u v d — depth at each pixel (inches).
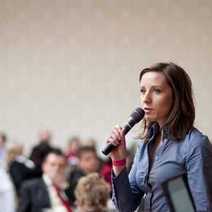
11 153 476.1
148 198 141.4
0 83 719.7
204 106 646.5
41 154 351.9
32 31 713.6
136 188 147.5
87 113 693.9
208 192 134.6
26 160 431.8
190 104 141.4
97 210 221.8
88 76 695.7
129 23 683.4
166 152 140.3
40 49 710.5
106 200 224.1
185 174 137.6
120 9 687.7
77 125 696.4
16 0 717.9
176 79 140.9
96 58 693.9
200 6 658.8
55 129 703.1
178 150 139.0
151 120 142.7
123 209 147.8
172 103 141.0
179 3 665.6
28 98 713.0
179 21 665.0
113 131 148.6
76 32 701.3
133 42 681.6
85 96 695.7
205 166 135.9
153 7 674.8
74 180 337.4
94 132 691.4
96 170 370.3
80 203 223.0
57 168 313.4
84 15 698.8
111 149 148.1
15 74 716.7
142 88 142.7
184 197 124.4
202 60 655.8
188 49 660.1
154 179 139.9
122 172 147.5
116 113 684.7
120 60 685.9
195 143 137.6
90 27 697.0
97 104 692.1
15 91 716.0
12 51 717.9
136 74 680.4
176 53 663.8
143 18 679.1
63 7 706.2
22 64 715.4
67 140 695.7
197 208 134.0
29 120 711.1
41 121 707.4
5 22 720.3
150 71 142.3
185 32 662.5
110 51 689.6
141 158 146.3
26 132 711.1
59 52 705.0
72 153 567.8
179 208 123.3
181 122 140.6
